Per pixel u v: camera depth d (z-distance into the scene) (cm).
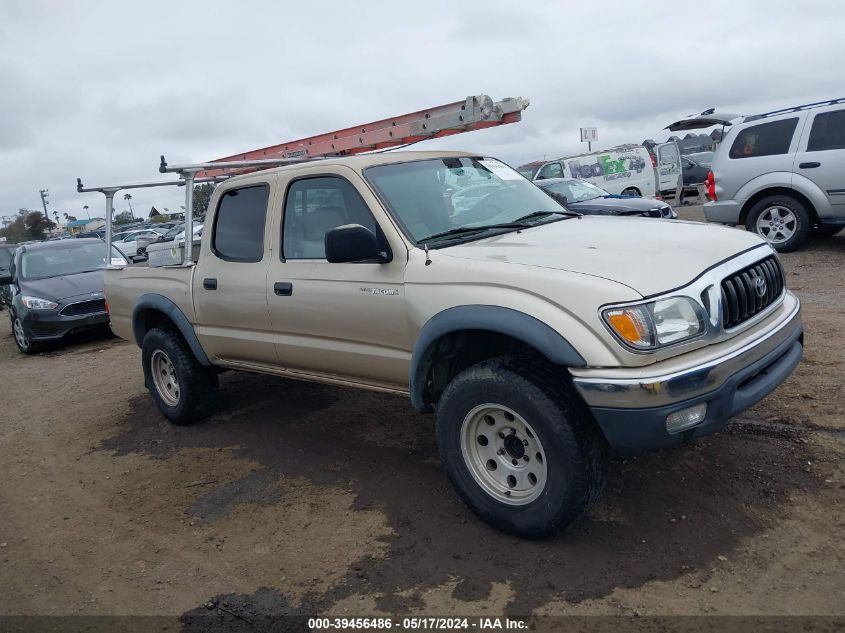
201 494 448
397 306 372
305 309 423
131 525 418
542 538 338
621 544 331
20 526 439
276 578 341
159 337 564
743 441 414
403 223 384
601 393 295
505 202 446
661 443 296
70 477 512
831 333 595
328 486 434
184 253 535
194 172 526
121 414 653
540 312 310
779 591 287
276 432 539
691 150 2823
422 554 344
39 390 809
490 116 577
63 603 344
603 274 310
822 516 333
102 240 1241
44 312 1027
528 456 336
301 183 436
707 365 298
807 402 454
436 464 445
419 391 368
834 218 936
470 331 360
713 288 315
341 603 315
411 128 618
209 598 332
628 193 2078
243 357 500
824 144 922
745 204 1009
